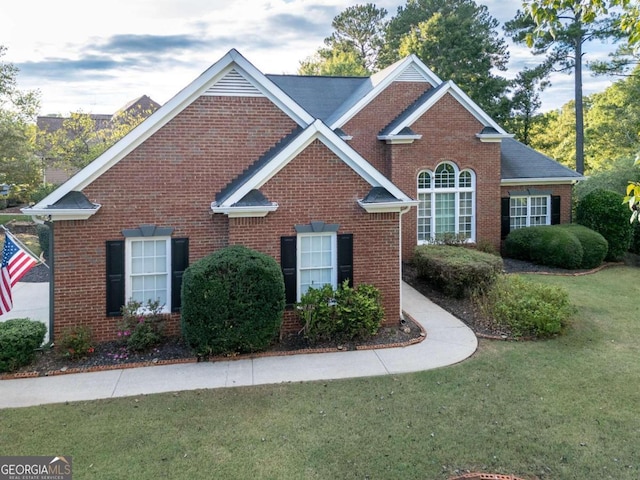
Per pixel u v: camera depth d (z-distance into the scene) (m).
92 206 11.17
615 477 6.18
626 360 10.16
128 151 11.58
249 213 11.45
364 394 8.63
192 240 12.12
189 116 12.04
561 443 6.96
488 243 20.69
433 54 39.06
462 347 11.03
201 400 8.48
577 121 32.94
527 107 38.25
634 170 27.50
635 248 23.02
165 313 11.81
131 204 11.65
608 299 15.16
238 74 12.38
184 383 9.25
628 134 35.91
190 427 7.52
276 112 12.69
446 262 15.15
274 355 10.66
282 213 11.80
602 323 12.74
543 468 6.38
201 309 10.23
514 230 21.56
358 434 7.25
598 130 38.53
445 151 20.25
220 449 6.88
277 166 11.56
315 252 12.25
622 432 7.25
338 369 9.84
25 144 33.94
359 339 11.55
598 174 29.91
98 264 11.44
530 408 8.03
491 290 13.94
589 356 10.41
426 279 17.11
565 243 19.34
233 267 10.38
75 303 11.32
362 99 20.59
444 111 20.09
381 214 12.45
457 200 20.70
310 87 24.03
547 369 9.70
